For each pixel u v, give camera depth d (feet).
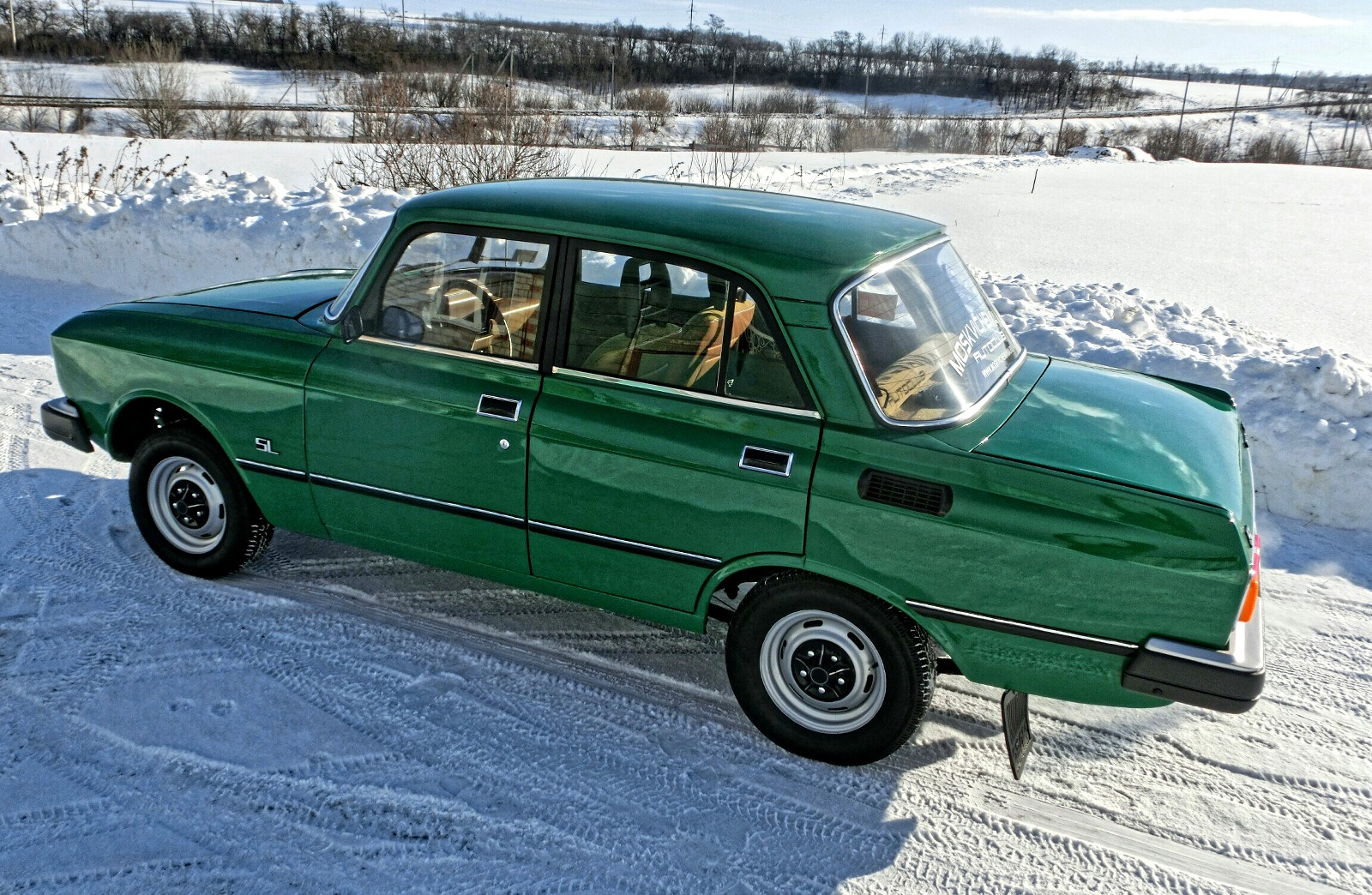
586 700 12.67
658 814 10.78
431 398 12.18
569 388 11.60
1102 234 56.24
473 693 12.73
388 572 15.49
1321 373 19.10
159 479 14.71
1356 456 17.83
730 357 10.93
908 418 10.48
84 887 9.50
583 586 12.34
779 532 10.82
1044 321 24.17
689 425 11.08
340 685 12.74
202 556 14.80
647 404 11.27
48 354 25.05
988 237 54.08
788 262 10.64
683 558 11.43
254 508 14.38
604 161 81.46
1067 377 12.89
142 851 9.97
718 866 10.10
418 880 9.75
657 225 11.28
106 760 11.23
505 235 11.88
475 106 47.80
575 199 12.07
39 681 12.51
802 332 10.53
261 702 12.33
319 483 13.33
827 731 11.48
